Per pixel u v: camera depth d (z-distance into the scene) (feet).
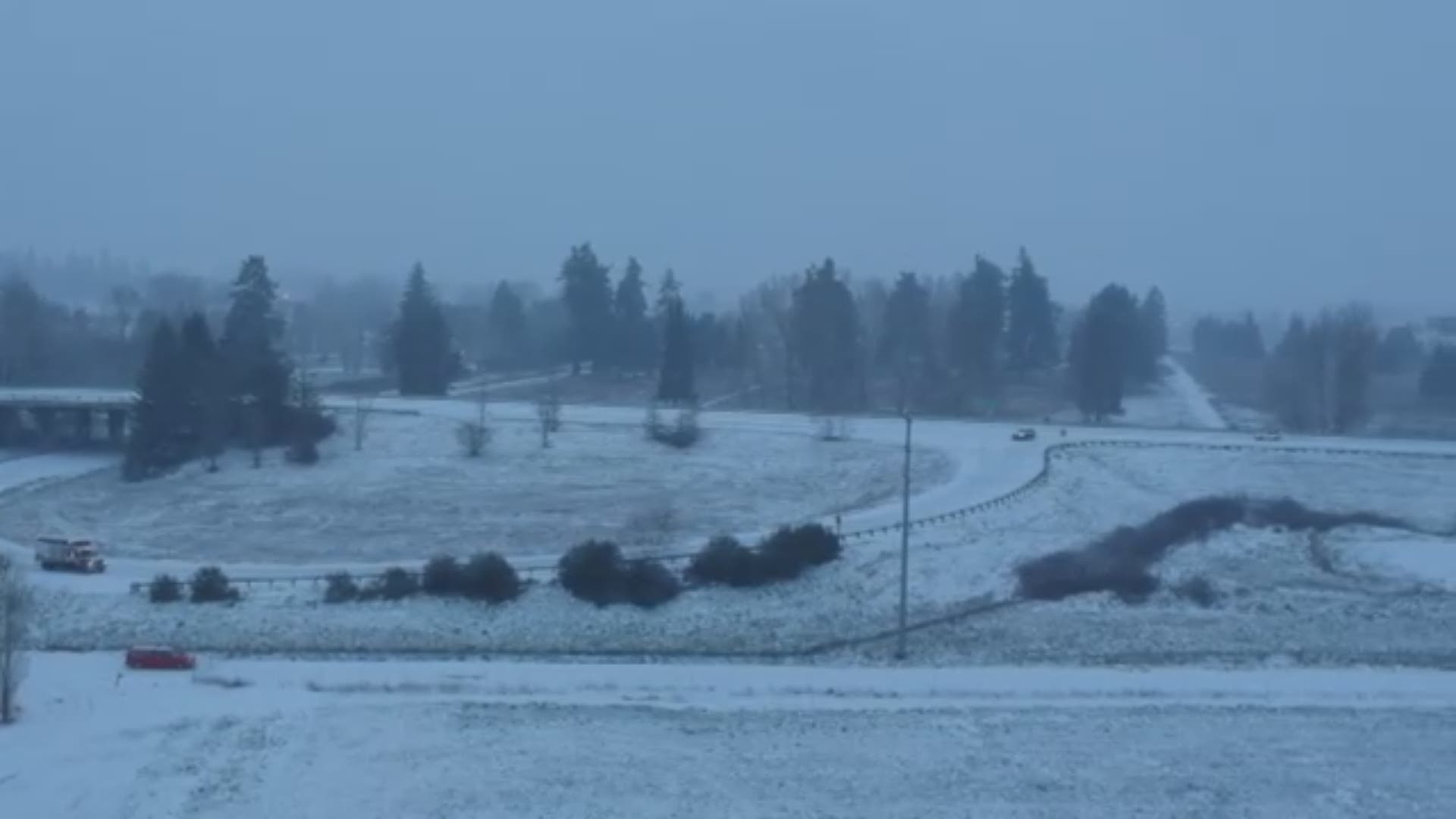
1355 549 254.68
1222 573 239.09
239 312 409.08
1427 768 159.33
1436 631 214.90
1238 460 316.19
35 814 135.95
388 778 147.95
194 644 198.59
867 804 145.69
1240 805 148.05
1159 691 184.75
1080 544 244.42
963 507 259.60
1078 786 152.05
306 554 244.22
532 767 152.05
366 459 313.94
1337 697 183.83
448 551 245.24
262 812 138.21
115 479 306.35
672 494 284.61
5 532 260.83
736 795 146.72
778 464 307.58
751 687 181.78
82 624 202.69
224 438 314.35
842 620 211.61
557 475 301.02
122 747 154.10
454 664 190.49
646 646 203.10
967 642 206.18
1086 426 362.12
